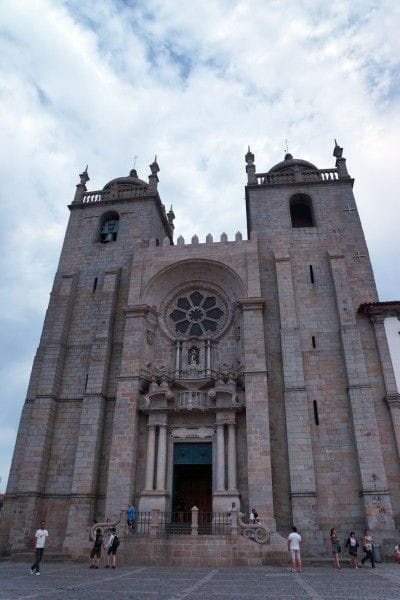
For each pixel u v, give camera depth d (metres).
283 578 15.81
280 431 27.30
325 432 26.88
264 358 28.53
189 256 34.09
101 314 32.75
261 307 30.47
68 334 33.62
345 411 27.39
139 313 31.92
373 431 25.73
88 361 32.19
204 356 30.78
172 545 21.78
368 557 21.17
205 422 28.61
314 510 24.20
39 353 33.53
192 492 29.12
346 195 37.34
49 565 21.84
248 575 16.91
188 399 28.50
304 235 35.31
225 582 14.39
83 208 41.06
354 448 26.14
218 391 28.34
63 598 10.25
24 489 27.30
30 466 27.95
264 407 26.89
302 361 28.95
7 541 27.22
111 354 31.97
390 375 27.69
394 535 22.95
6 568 19.88
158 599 10.33
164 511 25.77
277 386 28.72
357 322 30.16
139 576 16.31
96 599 10.15
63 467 28.56
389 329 29.27
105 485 27.52
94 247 38.09
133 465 26.98
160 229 42.59
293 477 25.16
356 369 27.78
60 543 26.25
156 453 27.77
